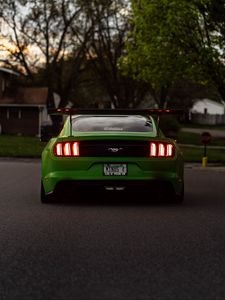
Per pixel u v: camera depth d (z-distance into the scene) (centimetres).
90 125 1178
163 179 1126
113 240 808
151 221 969
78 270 640
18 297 541
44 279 603
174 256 712
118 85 6712
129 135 1127
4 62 6353
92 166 1124
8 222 952
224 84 4194
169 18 3875
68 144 1130
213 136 5572
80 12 5944
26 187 1513
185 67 4084
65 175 1124
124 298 539
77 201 1212
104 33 6328
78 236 835
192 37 4006
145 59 4241
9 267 652
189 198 1300
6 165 2408
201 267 657
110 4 5956
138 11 4197
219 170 2266
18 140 4338
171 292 559
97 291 561
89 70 6988
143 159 1123
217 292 559
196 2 3884
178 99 9250
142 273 629
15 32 6006
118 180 1119
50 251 735
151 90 7281
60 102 6303
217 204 1191
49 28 5953
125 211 1076
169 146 1136
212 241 806
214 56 3978
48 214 1037
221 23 3853
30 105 5575
